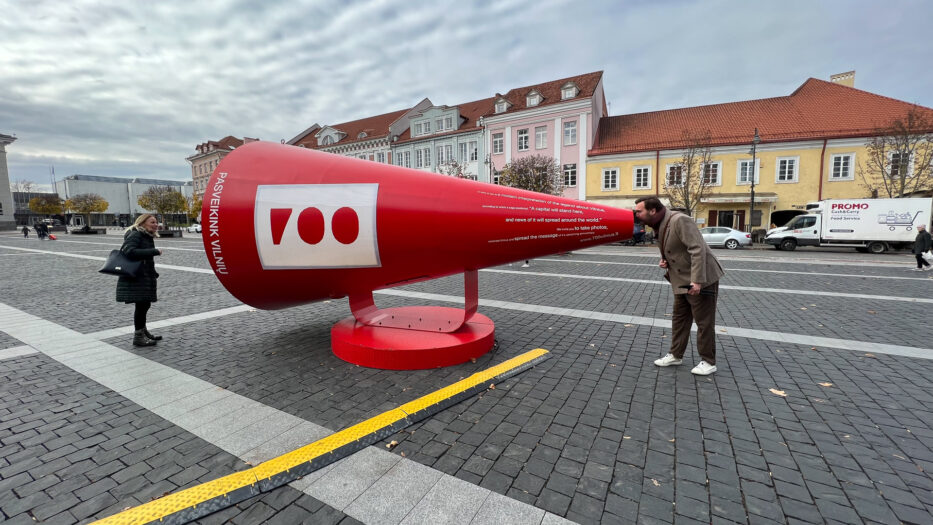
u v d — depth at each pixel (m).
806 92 27.75
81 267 12.83
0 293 8.38
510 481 2.41
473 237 3.90
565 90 29.62
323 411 3.26
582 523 2.09
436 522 2.10
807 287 8.98
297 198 3.83
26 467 2.56
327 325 5.80
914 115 21.22
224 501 2.22
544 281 9.96
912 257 16.34
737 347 4.82
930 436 2.87
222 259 3.92
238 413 3.23
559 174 27.47
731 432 2.93
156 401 3.43
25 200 74.62
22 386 3.74
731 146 25.42
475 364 4.22
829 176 23.84
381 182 3.93
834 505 2.20
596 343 4.98
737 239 21.39
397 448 2.74
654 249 21.17
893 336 5.24
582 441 2.82
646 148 27.36
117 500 2.27
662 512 2.16
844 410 3.25
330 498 2.28
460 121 35.31
